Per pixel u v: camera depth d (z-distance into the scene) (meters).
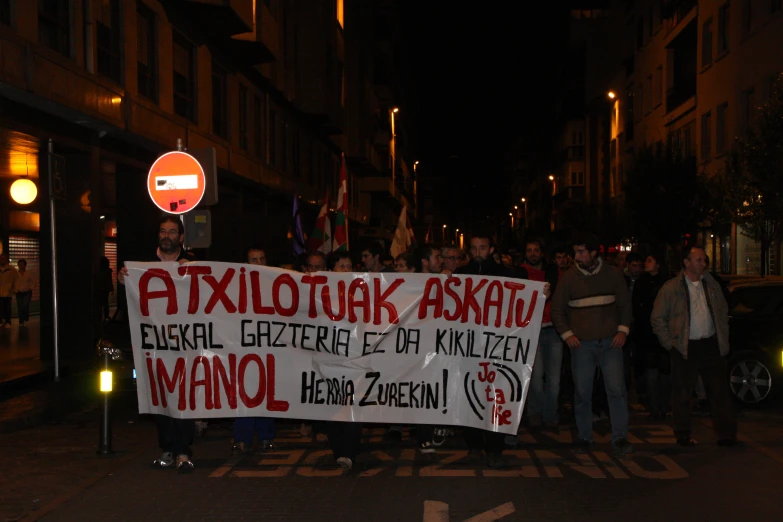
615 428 7.99
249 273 7.64
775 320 10.80
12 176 20.03
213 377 7.58
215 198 11.86
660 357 9.83
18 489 6.92
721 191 22.14
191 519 6.00
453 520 5.92
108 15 15.64
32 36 12.66
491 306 7.69
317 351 7.65
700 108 32.25
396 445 8.66
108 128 14.53
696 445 8.44
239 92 24.23
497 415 7.57
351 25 43.06
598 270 8.09
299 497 6.57
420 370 7.68
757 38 26.19
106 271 21.61
